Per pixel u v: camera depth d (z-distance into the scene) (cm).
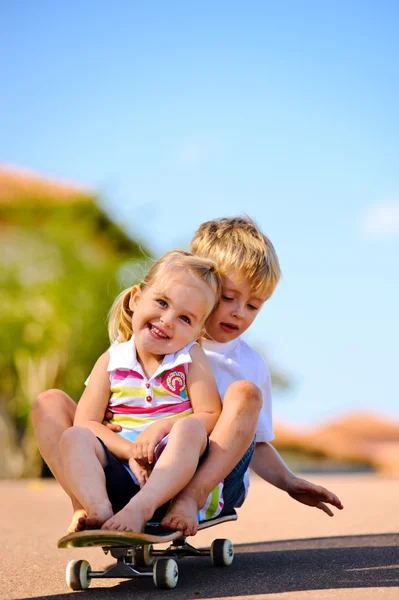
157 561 222
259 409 251
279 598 200
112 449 247
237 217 320
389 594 203
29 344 1095
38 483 800
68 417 259
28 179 1245
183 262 269
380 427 1522
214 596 206
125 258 1170
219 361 298
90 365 1106
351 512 448
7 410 1087
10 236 1148
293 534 352
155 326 262
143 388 262
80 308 1105
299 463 1384
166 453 230
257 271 293
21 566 269
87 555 297
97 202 1180
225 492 259
